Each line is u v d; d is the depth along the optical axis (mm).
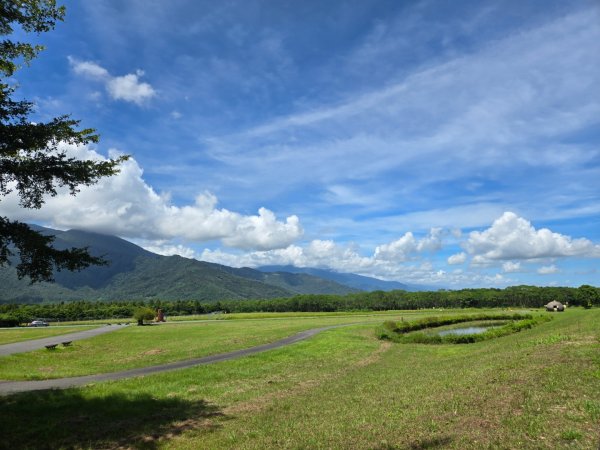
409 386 18062
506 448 8797
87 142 15773
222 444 11195
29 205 15055
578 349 20734
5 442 11844
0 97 13266
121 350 41281
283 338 49531
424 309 152875
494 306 155750
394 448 9625
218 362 29828
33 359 33938
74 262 14188
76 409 15570
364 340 47938
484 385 15070
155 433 12586
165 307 161000
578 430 9352
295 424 12695
